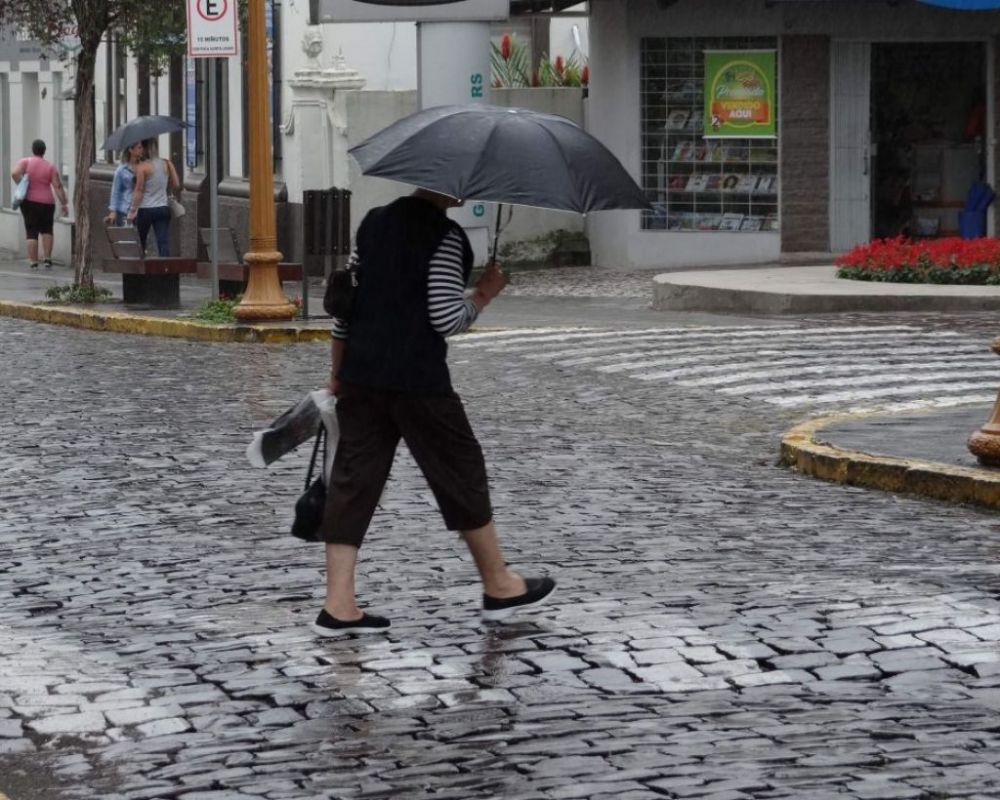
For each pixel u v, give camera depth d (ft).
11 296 120.47
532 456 54.39
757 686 29.25
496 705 28.53
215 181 101.91
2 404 67.15
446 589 36.32
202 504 46.75
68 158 175.22
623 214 129.39
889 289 96.73
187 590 37.04
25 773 26.14
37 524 44.50
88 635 33.58
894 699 28.40
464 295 32.17
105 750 26.99
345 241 96.02
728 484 49.70
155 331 97.14
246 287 100.89
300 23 133.90
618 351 81.46
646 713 27.91
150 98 161.17
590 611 34.14
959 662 30.30
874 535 42.19
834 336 85.15
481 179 30.32
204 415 63.98
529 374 74.64
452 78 116.78
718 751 25.86
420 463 32.60
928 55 127.03
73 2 111.86
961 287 96.99
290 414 32.89
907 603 34.37
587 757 25.76
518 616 33.86
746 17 125.80
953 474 46.75
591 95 132.05
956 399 65.46
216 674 30.60
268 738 27.22
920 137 127.85
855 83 126.72
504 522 43.70
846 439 53.47
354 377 31.99
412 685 29.66
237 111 145.18
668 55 127.03
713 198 127.95
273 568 38.91
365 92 131.23
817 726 26.99
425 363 31.86
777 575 37.29
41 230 157.79
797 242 127.34
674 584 36.47
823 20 125.80
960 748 25.77
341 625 32.65
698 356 79.05
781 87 126.11
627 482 49.75
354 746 26.68
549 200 30.17
